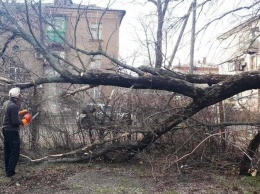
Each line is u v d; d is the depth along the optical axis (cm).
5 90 788
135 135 798
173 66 844
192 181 625
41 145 865
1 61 827
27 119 662
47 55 684
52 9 817
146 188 579
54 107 863
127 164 766
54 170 698
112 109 827
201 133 767
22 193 545
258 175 669
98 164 762
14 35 714
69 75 682
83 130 848
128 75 688
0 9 719
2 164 743
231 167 717
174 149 804
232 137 766
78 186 586
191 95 675
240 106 831
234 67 736
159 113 726
